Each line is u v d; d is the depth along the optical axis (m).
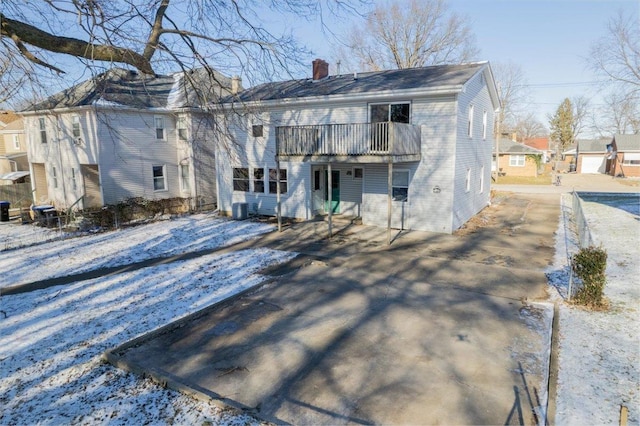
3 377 6.15
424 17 37.28
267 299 9.18
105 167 19.94
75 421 5.05
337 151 14.73
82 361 6.59
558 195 27.59
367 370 6.11
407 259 12.16
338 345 6.93
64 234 16.83
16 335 7.59
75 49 6.66
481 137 19.50
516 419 4.93
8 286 10.47
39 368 6.39
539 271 10.72
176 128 23.05
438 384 5.69
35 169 24.94
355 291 9.59
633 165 43.69
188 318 8.16
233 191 20.45
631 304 8.34
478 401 5.29
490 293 9.25
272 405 5.29
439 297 9.08
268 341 7.13
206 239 15.43
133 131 20.98
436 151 15.18
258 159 19.38
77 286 10.36
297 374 6.04
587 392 5.42
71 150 21.44
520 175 44.59
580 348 6.59
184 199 22.28
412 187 15.91
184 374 6.10
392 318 8.00
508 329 7.39
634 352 6.43
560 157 61.94
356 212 18.86
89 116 19.78
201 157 22.77
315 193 18.91
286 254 13.00
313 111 17.45
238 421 4.97
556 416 4.96
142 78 8.68
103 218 18.34
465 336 7.15
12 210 24.05
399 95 15.06
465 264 11.53
